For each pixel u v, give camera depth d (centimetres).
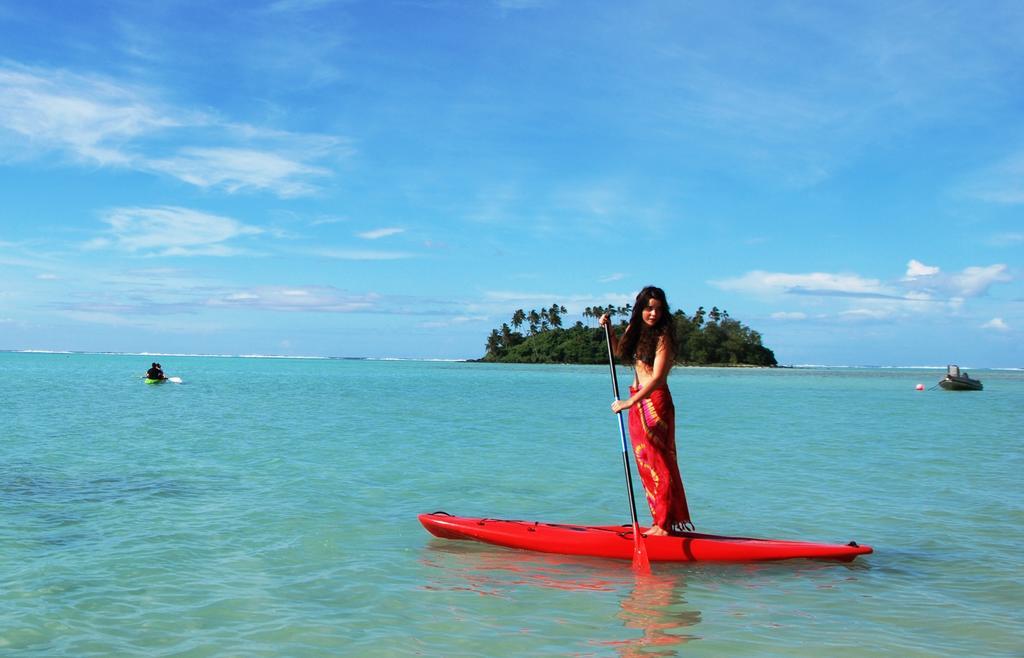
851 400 3772
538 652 445
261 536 723
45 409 2275
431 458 1287
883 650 452
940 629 491
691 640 467
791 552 652
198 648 445
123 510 831
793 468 1216
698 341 17100
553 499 935
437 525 718
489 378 6938
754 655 443
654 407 661
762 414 2598
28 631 468
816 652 448
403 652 442
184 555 652
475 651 445
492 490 988
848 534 761
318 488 980
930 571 631
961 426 2130
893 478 1112
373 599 543
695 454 1405
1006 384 7712
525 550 686
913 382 8112
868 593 570
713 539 659
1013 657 442
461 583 585
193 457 1256
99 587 559
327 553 667
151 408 2372
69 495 914
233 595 546
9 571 595
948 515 852
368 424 1925
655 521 672
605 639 468
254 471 1112
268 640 459
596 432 1788
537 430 1831
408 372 9438
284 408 2470
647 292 653
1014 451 1474
